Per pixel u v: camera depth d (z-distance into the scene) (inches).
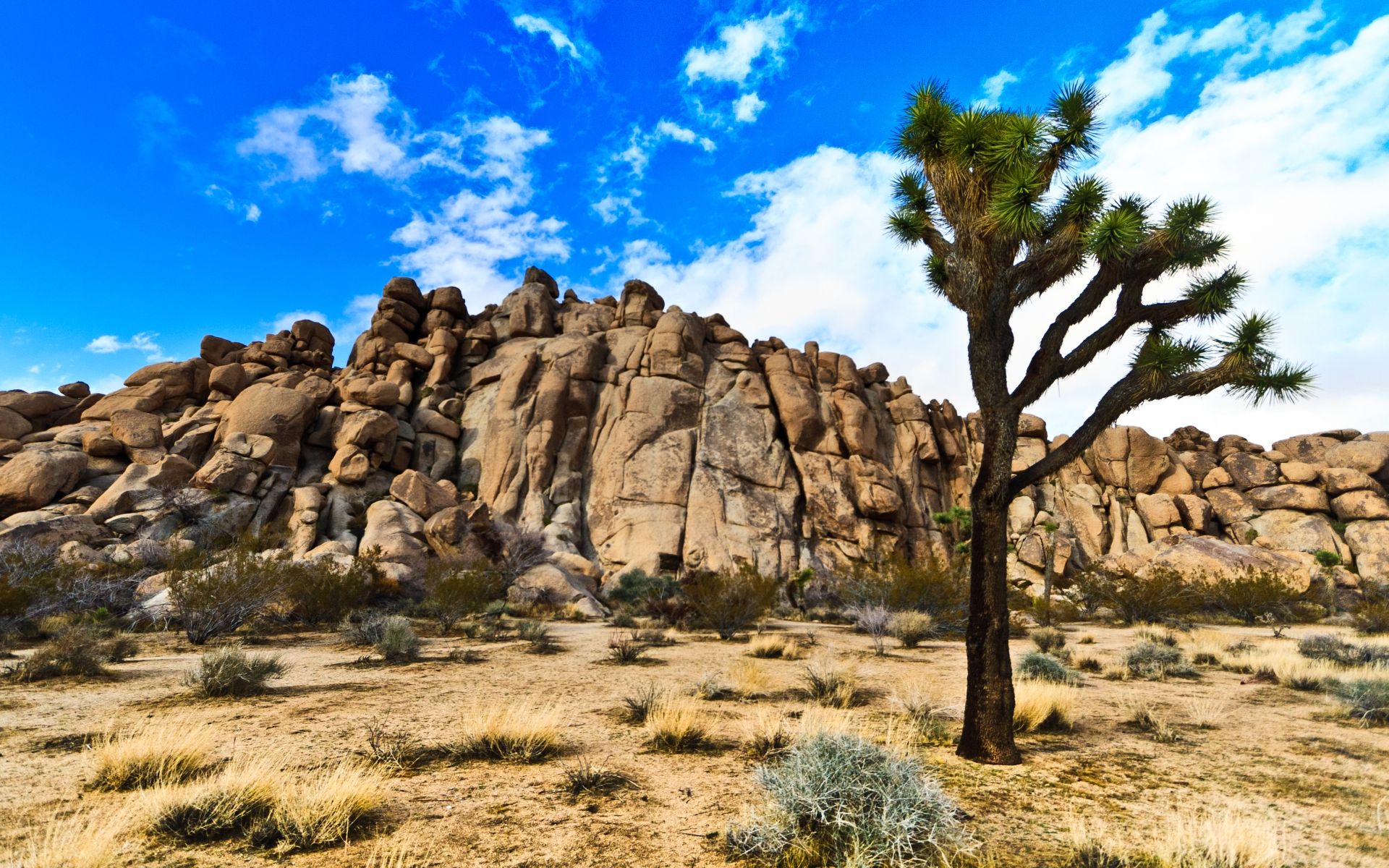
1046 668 485.4
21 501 1362.0
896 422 2401.6
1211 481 2365.9
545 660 571.8
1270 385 248.7
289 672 482.3
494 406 1993.1
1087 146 280.1
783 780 183.0
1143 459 2368.4
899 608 1043.9
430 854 165.6
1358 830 189.5
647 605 1119.6
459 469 1893.5
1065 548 2068.2
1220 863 157.9
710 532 1829.5
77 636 477.4
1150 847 172.4
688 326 2258.9
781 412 2132.1
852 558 1872.5
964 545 1651.1
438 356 2138.3
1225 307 264.2
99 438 1555.1
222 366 1904.5
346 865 156.8
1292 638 929.5
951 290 291.0
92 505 1389.0
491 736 265.9
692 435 2020.2
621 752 273.1
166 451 1599.4
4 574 858.1
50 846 157.6
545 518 1795.0
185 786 200.4
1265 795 225.1
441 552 1384.1
